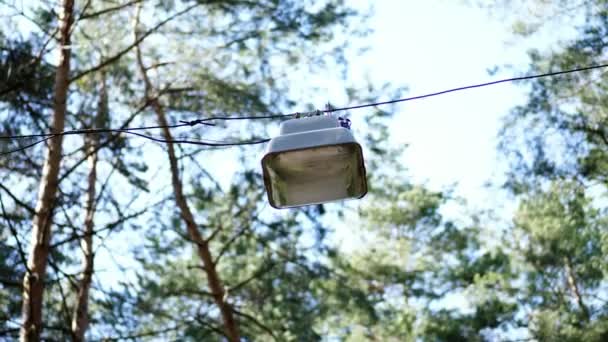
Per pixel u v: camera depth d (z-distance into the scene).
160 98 15.73
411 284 21.73
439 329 19.94
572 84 14.91
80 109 15.07
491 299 20.14
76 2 14.55
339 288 16.17
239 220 15.98
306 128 5.63
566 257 19.16
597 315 18.50
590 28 14.71
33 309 11.33
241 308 16.50
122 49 15.39
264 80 15.61
